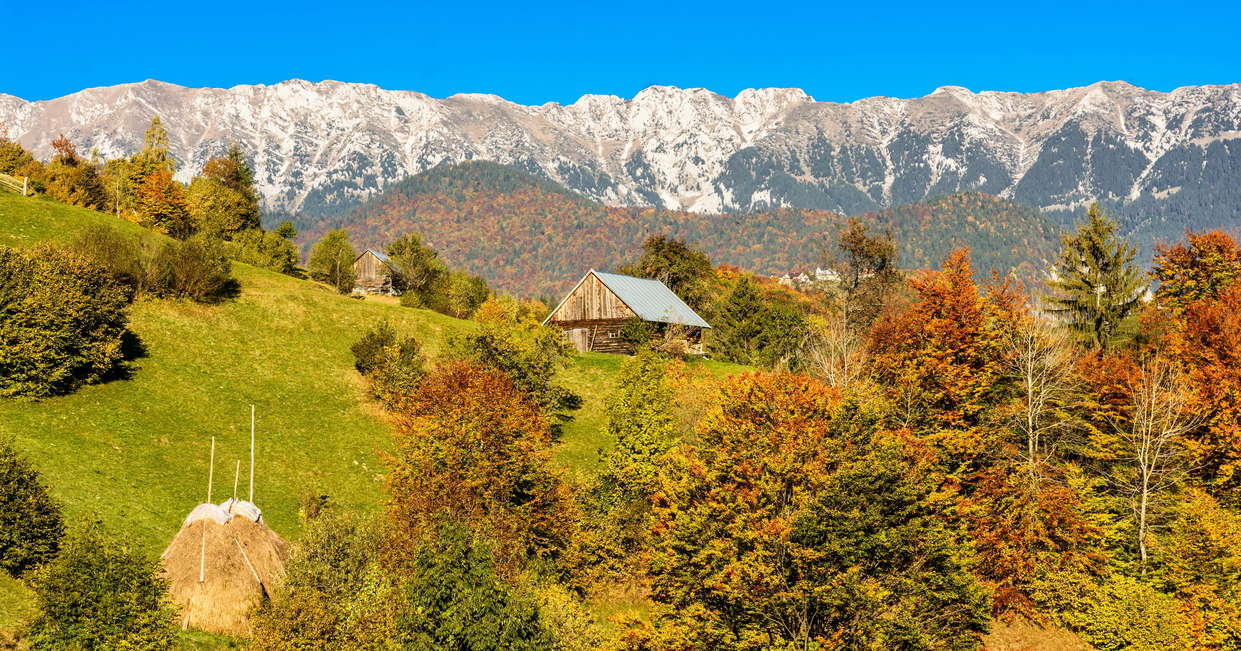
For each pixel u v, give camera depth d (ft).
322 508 146.51
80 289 167.84
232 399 179.63
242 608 102.17
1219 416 163.94
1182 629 139.03
